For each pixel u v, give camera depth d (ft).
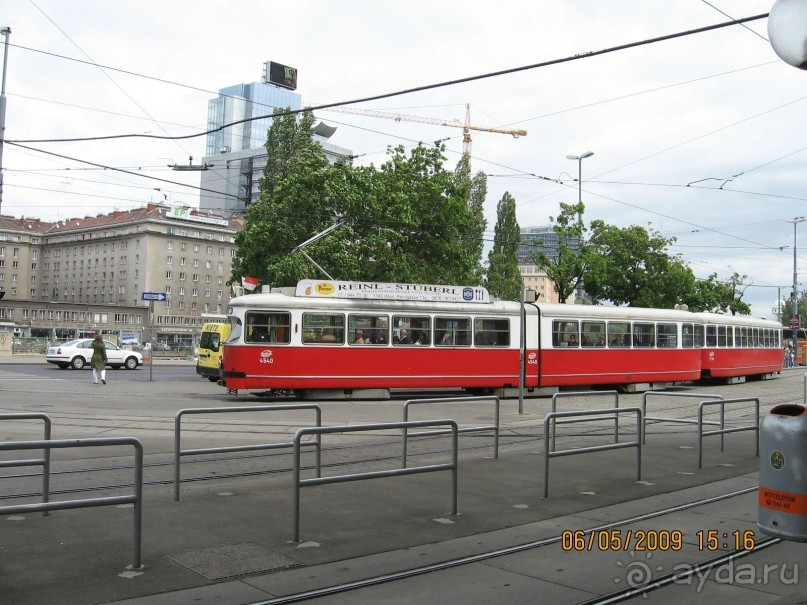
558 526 26.37
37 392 78.18
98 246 358.64
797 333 202.80
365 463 39.04
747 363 118.73
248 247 113.80
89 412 59.82
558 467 37.99
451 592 19.47
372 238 114.83
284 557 21.93
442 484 33.01
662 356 97.35
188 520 25.72
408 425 26.02
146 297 116.16
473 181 225.35
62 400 70.08
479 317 83.25
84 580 19.39
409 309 79.61
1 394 75.10
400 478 34.37
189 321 339.36
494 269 232.12
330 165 117.19
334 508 28.02
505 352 84.43
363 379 77.15
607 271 142.72
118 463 37.52
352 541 23.72
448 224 124.98
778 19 18.92
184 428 50.55
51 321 279.69
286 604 18.24
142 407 64.64
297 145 157.79
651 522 27.22
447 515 27.43
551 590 19.79
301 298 75.77
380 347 78.07
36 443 18.30
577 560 22.50
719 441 50.01
